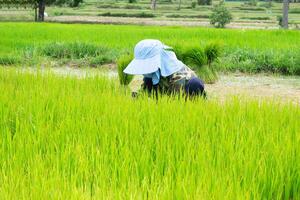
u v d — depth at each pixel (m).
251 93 15.52
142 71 6.67
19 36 27.34
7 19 57.31
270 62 19.67
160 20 61.91
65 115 7.16
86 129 6.43
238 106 7.46
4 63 20.30
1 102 7.58
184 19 65.31
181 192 4.47
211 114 7.02
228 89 16.14
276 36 27.69
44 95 7.96
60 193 4.34
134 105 7.36
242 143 5.89
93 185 4.88
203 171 5.05
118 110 7.02
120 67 10.23
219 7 51.03
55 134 6.23
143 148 5.77
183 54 17.02
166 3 115.00
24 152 5.68
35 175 4.82
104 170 5.14
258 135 6.43
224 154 5.70
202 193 4.36
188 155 5.48
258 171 5.21
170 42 17.41
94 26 34.47
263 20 67.25
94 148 5.82
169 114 6.95
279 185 4.98
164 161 5.55
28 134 6.19
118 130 6.40
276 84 17.27
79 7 91.69
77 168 5.31
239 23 59.56
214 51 17.09
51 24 35.59
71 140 6.14
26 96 7.98
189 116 6.77
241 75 19.03
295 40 26.17
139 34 28.19
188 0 130.62
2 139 6.16
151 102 7.29
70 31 29.83
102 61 21.17
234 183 4.76
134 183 4.82
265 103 7.75
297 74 19.36
